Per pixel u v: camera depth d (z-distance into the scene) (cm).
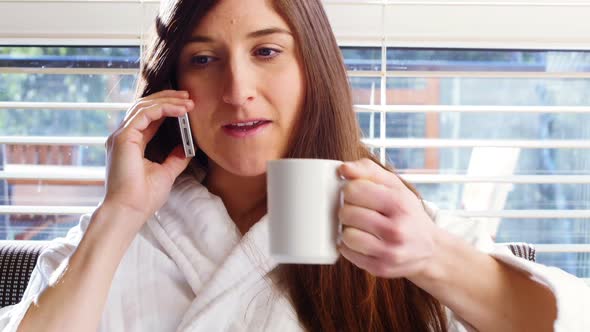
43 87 199
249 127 124
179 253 134
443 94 199
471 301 103
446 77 191
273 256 87
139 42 192
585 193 199
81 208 188
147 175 128
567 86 198
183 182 142
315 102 127
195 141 137
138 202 125
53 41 194
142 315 131
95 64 197
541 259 201
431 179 186
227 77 121
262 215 140
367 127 200
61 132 199
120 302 132
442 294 103
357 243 88
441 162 199
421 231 91
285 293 130
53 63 198
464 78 199
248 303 129
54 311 116
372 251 89
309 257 86
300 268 129
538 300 103
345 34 191
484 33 190
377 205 88
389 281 130
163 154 139
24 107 187
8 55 197
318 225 85
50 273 135
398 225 88
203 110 125
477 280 103
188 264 133
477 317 105
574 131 198
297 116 126
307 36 124
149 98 129
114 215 123
